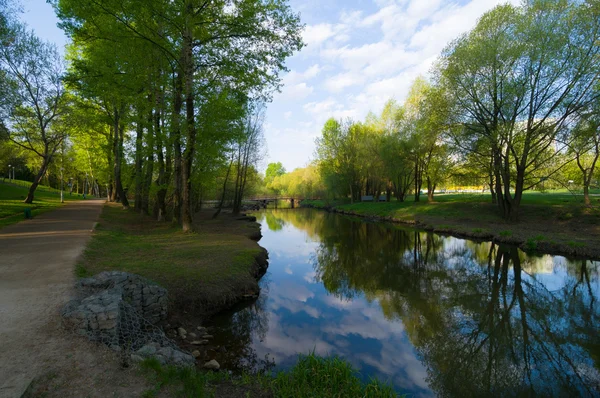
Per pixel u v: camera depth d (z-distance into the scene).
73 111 23.88
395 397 5.09
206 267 10.62
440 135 24.27
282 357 6.93
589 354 7.45
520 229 20.84
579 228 19.20
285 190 87.12
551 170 22.84
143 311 7.20
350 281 13.26
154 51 14.24
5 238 12.38
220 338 7.59
